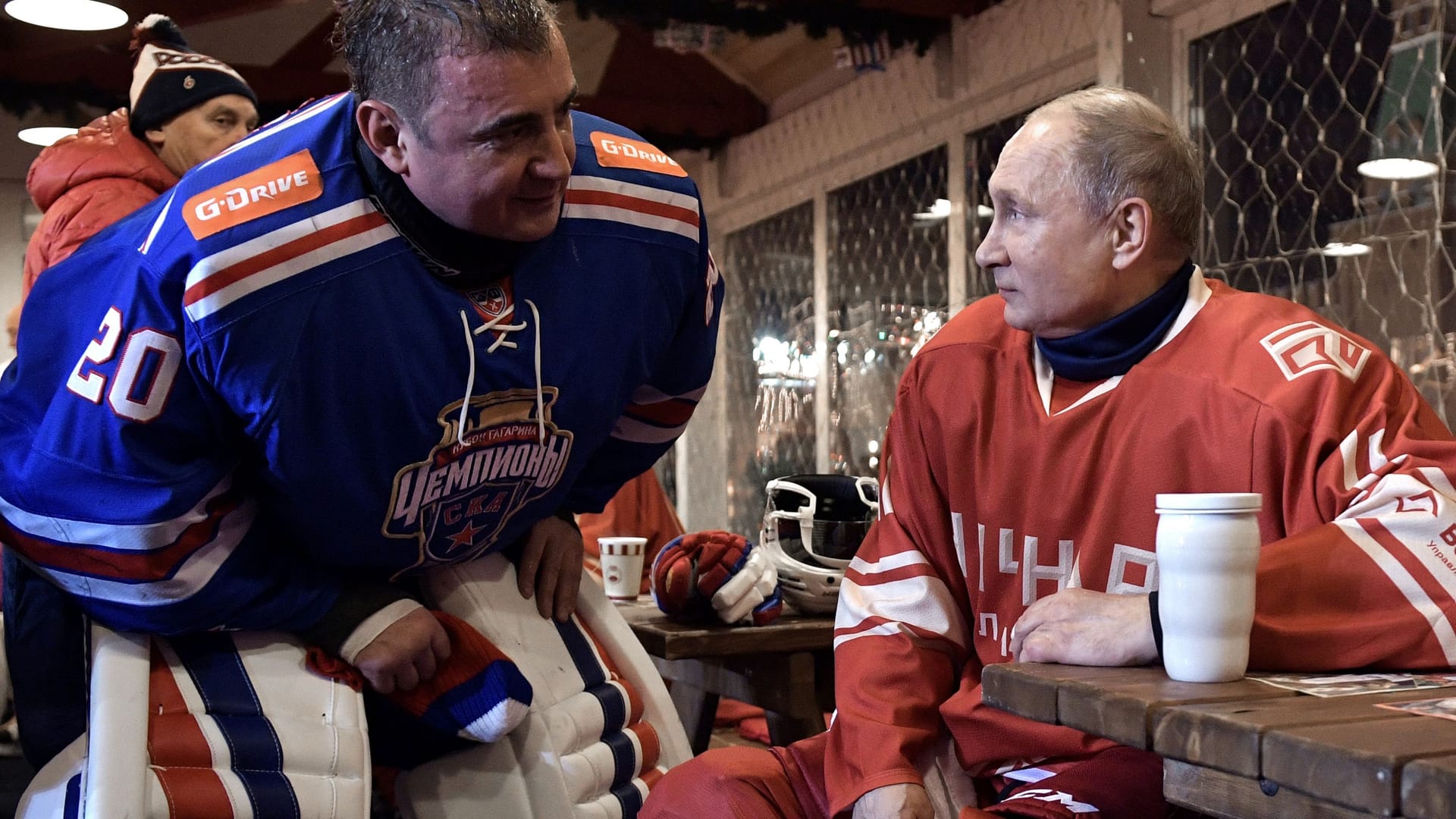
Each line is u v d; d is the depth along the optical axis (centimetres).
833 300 501
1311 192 293
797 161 510
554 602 169
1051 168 127
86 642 138
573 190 140
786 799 129
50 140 505
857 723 131
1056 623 104
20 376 132
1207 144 326
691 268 153
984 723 130
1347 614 101
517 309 136
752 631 196
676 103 542
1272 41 305
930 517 142
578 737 156
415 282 129
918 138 443
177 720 131
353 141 129
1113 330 129
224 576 135
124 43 461
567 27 493
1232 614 91
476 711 146
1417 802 65
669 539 302
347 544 143
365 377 128
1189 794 86
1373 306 277
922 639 138
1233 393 121
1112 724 86
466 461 141
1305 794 72
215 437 131
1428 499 104
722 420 584
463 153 117
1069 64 370
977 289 418
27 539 134
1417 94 265
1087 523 129
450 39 114
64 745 140
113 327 123
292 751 136
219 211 121
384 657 143
